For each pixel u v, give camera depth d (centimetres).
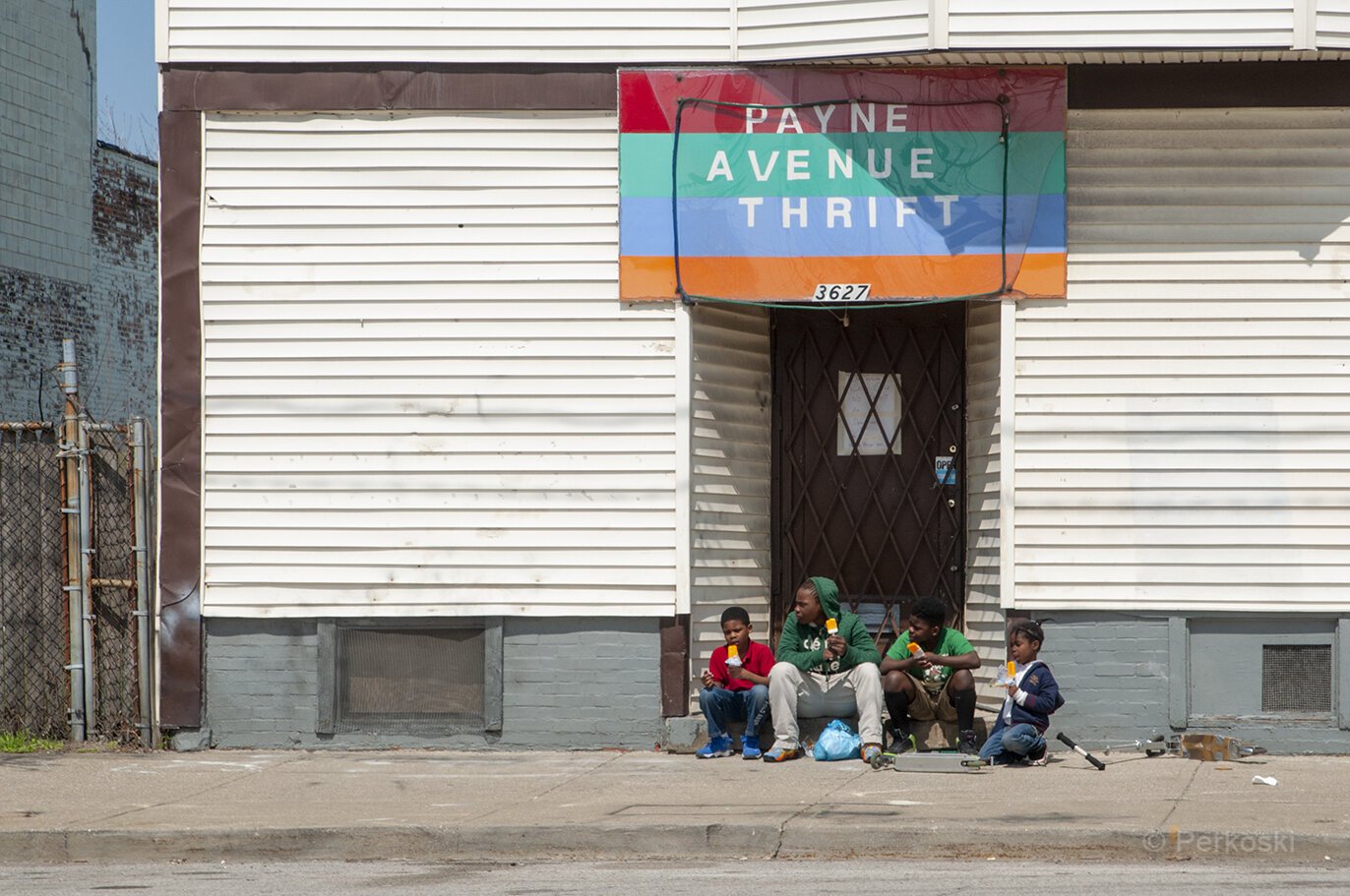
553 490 1102
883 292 1087
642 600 1095
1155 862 784
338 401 1111
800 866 786
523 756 1079
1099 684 1071
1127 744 1067
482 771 1020
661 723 1095
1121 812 847
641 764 1041
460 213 1112
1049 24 1034
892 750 1072
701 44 1098
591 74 1106
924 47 1042
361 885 747
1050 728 1073
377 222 1113
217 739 1113
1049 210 1076
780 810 865
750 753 1053
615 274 1105
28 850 835
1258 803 877
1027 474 1077
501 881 752
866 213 1089
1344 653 1057
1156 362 1073
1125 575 1067
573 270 1106
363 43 1112
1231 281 1070
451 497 1105
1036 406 1077
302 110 1113
